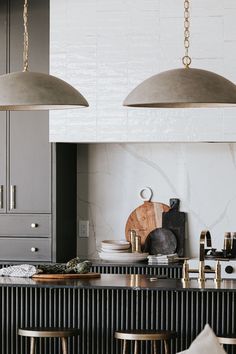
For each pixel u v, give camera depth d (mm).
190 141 6906
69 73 7086
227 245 7148
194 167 7457
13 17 7258
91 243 7641
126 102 4488
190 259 7129
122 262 7199
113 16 7012
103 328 5508
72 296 5543
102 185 7641
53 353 5586
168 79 4406
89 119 7059
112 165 7625
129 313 5488
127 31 6992
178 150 7496
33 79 4625
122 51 7000
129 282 5547
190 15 6879
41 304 5578
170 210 7477
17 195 7230
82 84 7066
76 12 7070
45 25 7207
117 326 5492
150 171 7555
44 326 5582
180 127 6918
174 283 5516
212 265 6953
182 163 7488
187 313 5410
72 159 7562
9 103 4492
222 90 4355
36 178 7191
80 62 7066
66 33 7094
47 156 7176
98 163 7645
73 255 7559
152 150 7551
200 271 5566
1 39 7281
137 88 4500
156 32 6945
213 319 5375
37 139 7195
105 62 7031
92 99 7051
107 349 5508
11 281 5555
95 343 5527
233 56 6828
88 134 7059
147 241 7492
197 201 7453
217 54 6848
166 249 7441
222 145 7414
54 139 7105
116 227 7613
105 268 7082
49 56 7176
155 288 5234
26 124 7219
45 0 7211
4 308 5629
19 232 7227
